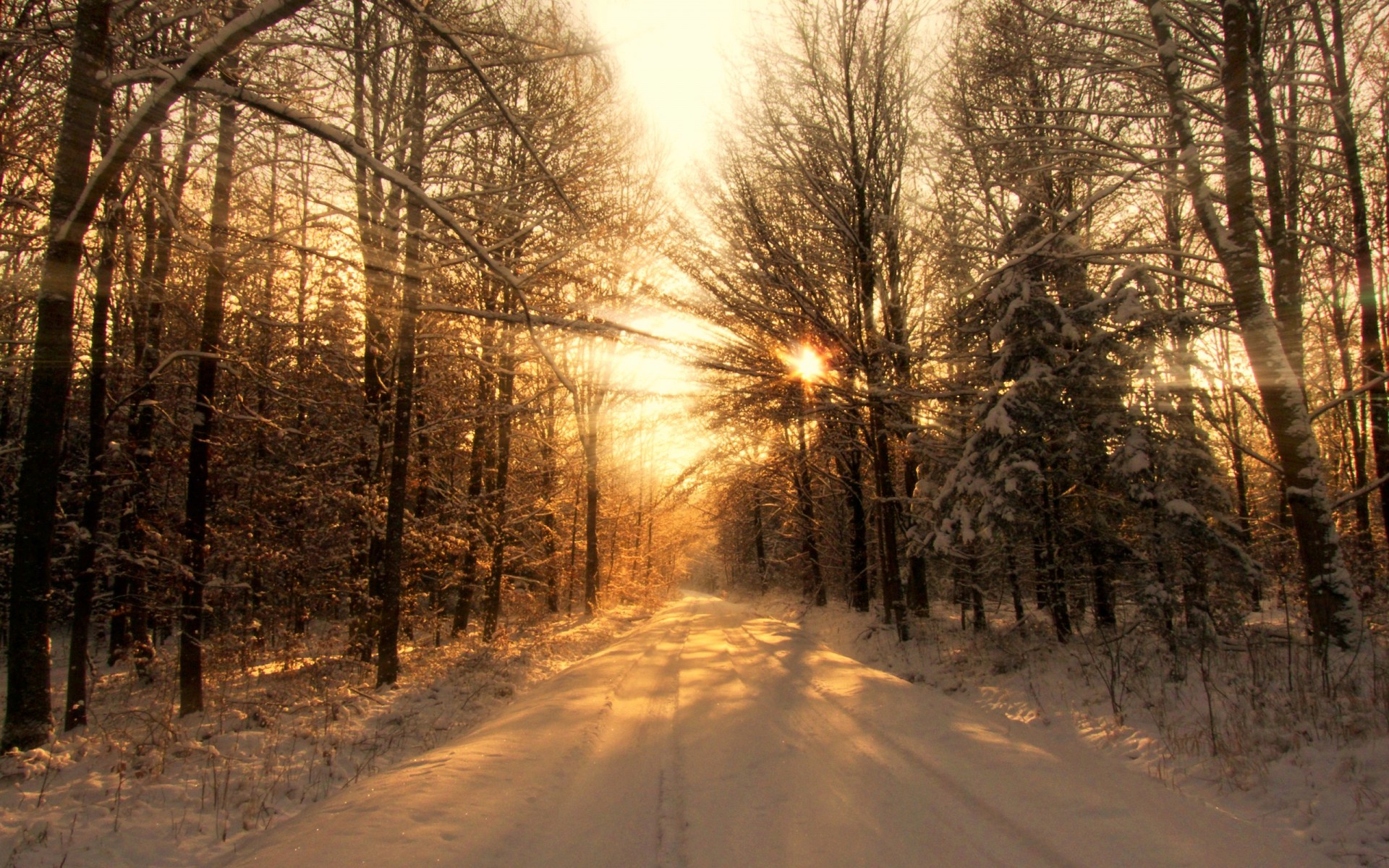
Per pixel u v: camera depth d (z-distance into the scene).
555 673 12.55
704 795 5.09
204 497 9.04
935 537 12.47
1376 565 11.93
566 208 5.30
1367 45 10.71
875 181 14.81
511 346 13.53
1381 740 5.64
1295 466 8.75
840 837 4.24
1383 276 14.14
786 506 30.17
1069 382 11.11
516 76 7.78
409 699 9.84
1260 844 4.08
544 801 4.96
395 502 11.26
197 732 7.53
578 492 27.67
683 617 26.47
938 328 14.29
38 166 7.46
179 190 8.91
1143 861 3.82
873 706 7.96
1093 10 11.00
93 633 18.44
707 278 13.84
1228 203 9.20
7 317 10.38
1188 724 6.97
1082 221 12.85
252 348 11.37
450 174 10.64
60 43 6.43
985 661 11.37
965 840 4.15
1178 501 9.83
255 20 4.22
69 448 13.22
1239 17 9.03
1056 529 11.92
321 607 15.77
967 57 12.94
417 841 4.11
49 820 5.02
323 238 9.77
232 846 4.81
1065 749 6.14
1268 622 11.91
